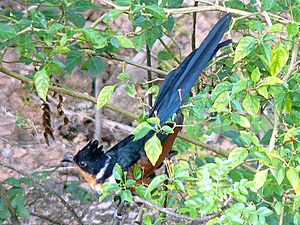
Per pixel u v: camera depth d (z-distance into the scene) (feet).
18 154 28.37
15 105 29.58
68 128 29.91
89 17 31.55
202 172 14.69
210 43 17.30
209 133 25.12
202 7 17.98
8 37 16.42
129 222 24.56
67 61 20.33
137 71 30.48
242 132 15.62
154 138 14.83
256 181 14.79
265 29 19.84
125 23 31.22
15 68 30.01
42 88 16.42
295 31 15.53
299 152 16.47
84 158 17.19
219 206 14.51
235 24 19.79
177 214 15.11
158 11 16.72
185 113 17.94
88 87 30.94
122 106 30.35
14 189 21.18
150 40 19.36
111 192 16.17
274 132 17.02
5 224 25.17
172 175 15.26
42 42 18.45
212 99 16.38
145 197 15.19
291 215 17.85
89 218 26.91
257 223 14.30
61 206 26.68
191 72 17.17
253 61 18.49
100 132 29.35
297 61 18.11
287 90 16.34
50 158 28.60
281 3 18.69
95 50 20.43
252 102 15.84
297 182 14.87
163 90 17.30
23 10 28.63
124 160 16.87
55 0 18.70
